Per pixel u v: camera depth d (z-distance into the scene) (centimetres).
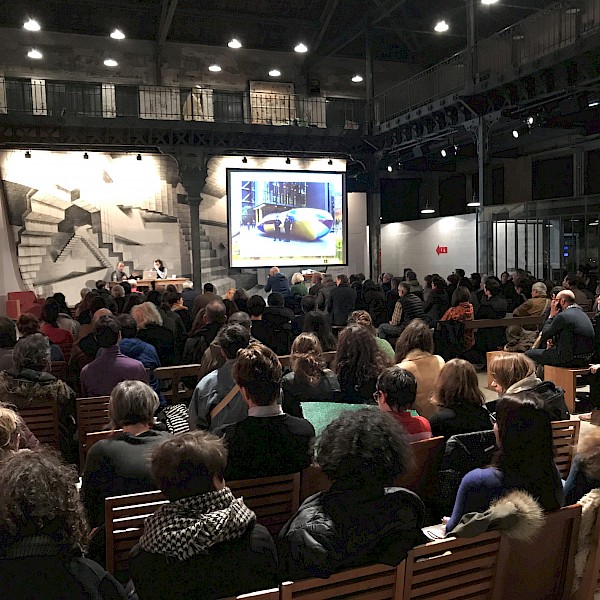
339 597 169
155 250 1709
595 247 1314
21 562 134
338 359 387
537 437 217
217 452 167
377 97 1831
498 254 1480
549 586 207
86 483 252
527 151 2019
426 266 2034
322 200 1772
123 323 517
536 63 1177
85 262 1645
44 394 399
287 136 1727
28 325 561
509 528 186
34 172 1584
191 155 1652
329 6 1822
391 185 2447
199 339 598
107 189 1656
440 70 1650
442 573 184
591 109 1458
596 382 511
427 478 286
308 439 261
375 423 180
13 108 1761
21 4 1680
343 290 989
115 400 267
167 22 1725
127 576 223
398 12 1869
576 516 203
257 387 256
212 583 160
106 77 1853
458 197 2352
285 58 2042
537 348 677
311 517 171
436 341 834
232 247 1695
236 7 1819
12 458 146
